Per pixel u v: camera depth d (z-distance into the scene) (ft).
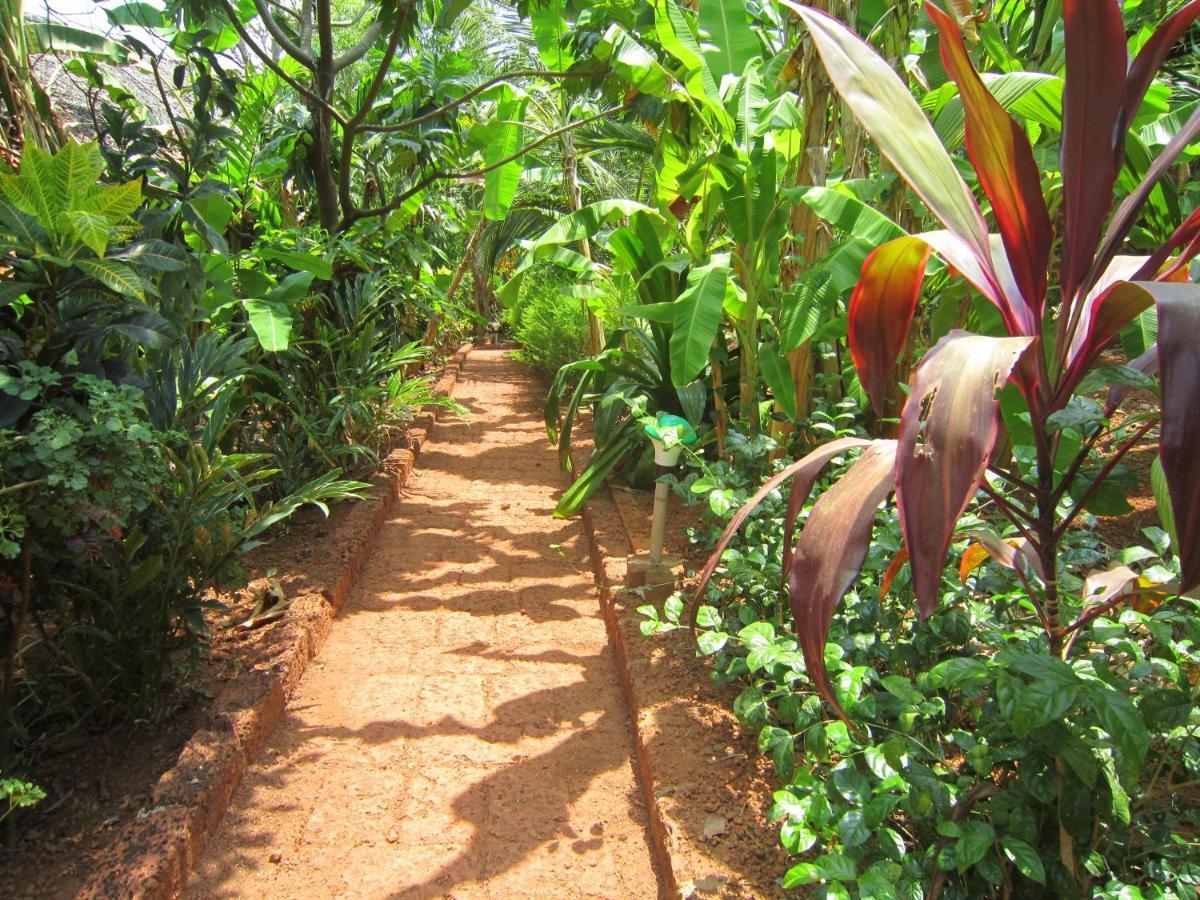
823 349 12.03
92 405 6.61
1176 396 3.28
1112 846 5.31
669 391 15.60
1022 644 5.89
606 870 7.15
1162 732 5.29
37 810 7.17
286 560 12.53
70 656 7.86
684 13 11.93
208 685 9.11
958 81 4.44
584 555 14.20
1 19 9.87
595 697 9.85
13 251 6.93
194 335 12.59
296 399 14.64
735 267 13.10
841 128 12.22
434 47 21.43
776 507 8.89
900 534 7.07
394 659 10.68
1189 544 3.26
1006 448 8.06
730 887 6.15
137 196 7.02
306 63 16.19
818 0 10.68
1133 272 5.59
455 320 31.24
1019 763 5.15
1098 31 4.21
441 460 19.80
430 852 7.37
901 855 5.16
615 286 16.78
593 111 22.75
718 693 8.72
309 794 8.07
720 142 11.95
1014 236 4.72
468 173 18.47
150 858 6.50
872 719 6.25
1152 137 9.77
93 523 7.03
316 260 13.84
